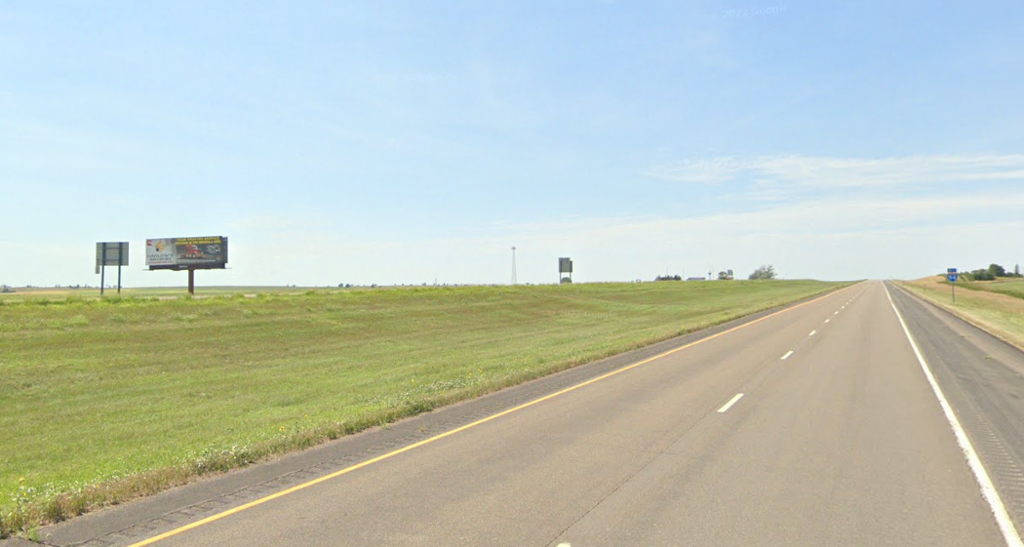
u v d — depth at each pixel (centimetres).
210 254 6425
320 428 1095
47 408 1786
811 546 595
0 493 900
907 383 1622
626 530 634
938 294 9062
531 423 1159
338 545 602
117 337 2762
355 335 3441
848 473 828
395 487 781
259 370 2406
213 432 1416
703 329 3500
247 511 703
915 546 595
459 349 2980
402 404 1327
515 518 670
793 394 1462
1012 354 2272
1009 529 634
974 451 937
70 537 638
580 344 2944
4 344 2445
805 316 4566
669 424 1142
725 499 726
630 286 9638
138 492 773
